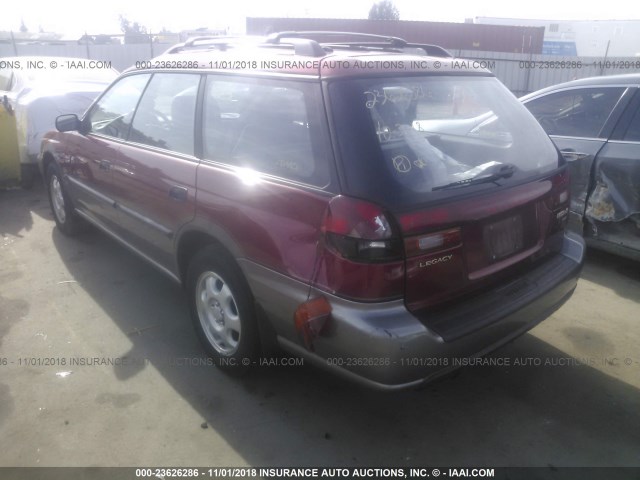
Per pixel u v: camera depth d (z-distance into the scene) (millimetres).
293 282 2557
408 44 3697
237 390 3131
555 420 2938
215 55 3375
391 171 2416
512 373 3338
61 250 5086
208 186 3023
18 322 3811
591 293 4395
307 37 3684
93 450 2664
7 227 5719
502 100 3262
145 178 3584
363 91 2596
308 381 3227
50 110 6848
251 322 2928
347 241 2312
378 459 2656
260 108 2867
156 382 3186
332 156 2461
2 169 6758
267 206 2666
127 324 3811
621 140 4555
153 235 3643
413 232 2346
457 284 2549
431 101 2832
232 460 2627
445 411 3002
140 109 3877
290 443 2746
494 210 2631
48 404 2980
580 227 4859
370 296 2318
